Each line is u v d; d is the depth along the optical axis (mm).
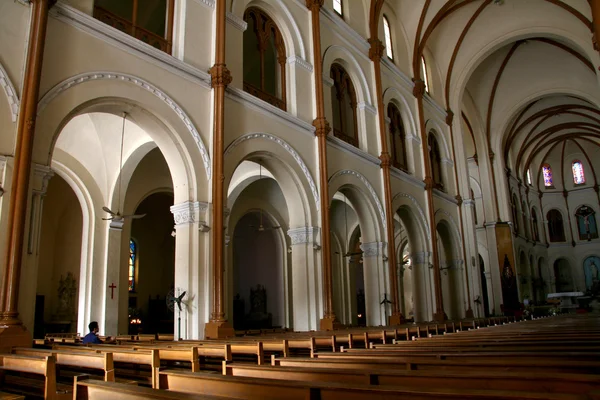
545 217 49438
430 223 23859
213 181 12453
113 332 16609
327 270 15688
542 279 45031
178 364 8461
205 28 13562
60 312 20594
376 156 20500
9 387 6062
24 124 8898
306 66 17188
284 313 25469
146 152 17031
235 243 28672
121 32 11172
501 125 37188
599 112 37188
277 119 15305
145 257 25875
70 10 10234
